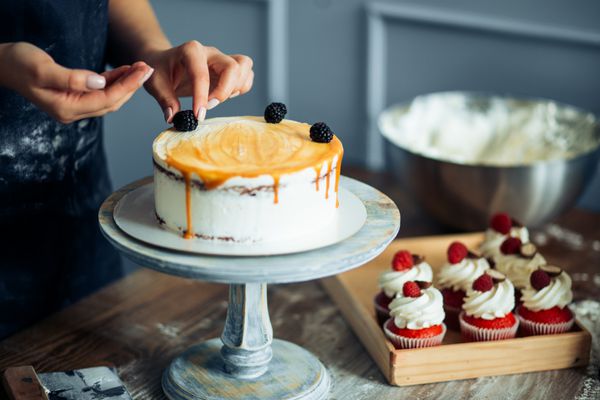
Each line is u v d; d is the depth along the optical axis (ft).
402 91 8.70
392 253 5.69
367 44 8.59
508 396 4.30
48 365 4.47
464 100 7.45
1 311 4.88
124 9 5.13
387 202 4.33
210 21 9.25
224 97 4.26
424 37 8.34
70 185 5.06
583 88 7.70
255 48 9.18
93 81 3.61
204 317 5.01
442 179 5.98
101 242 5.47
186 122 4.09
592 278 5.68
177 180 3.76
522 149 7.18
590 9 7.46
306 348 4.72
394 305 4.53
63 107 3.68
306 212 3.84
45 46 4.57
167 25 9.39
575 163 5.89
